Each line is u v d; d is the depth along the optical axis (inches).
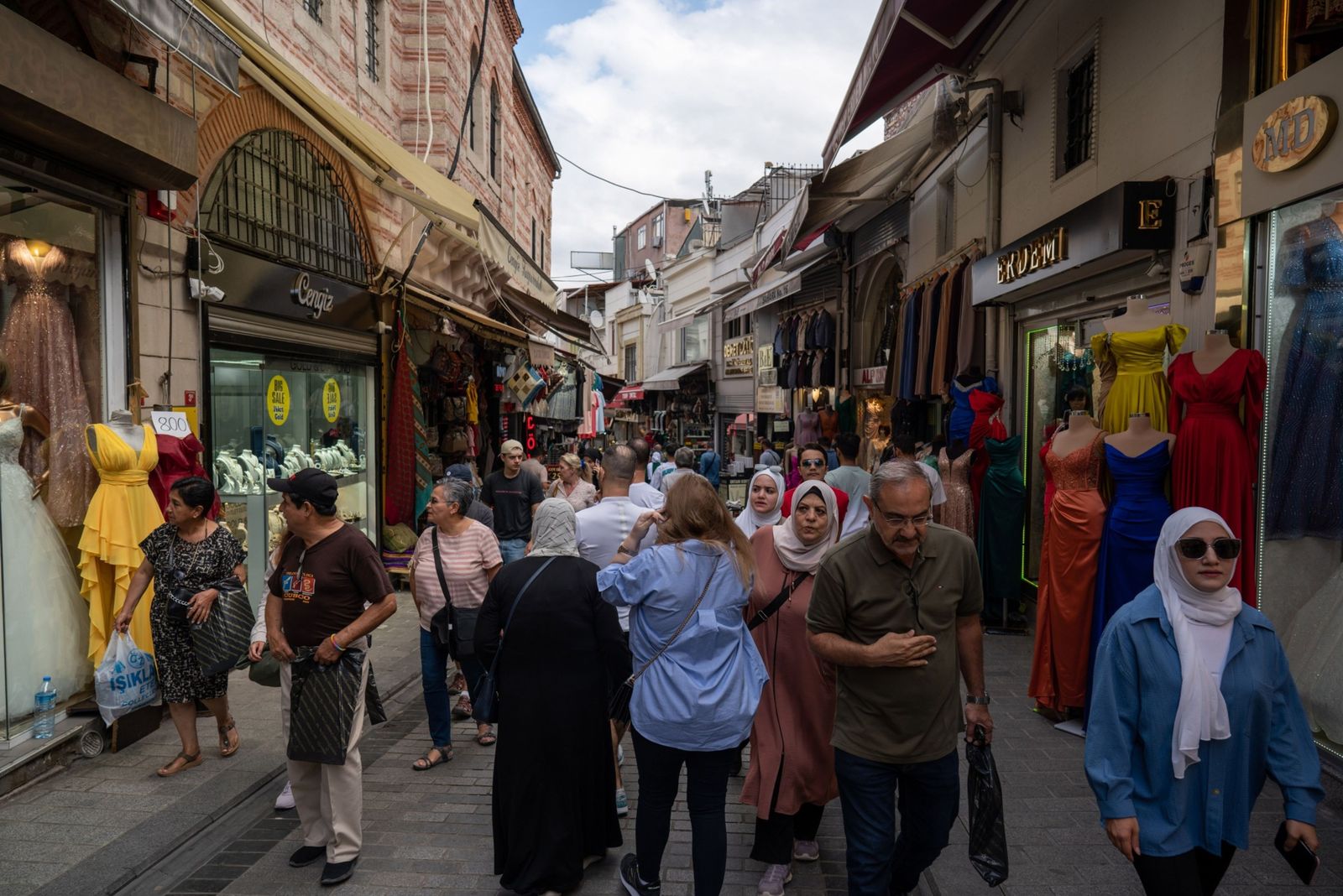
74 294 204.4
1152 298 246.4
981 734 120.2
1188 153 223.9
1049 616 215.0
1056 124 311.3
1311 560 176.4
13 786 175.5
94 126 180.5
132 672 194.4
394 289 394.0
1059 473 215.5
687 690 125.3
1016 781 181.0
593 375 954.7
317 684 143.6
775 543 150.1
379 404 395.2
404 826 165.2
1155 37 242.1
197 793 176.1
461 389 496.1
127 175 203.6
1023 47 343.9
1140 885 139.8
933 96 446.9
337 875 143.3
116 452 199.0
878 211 579.5
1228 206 200.7
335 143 273.4
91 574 201.0
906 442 296.0
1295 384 182.4
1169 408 201.3
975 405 313.7
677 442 1131.9
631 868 142.6
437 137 470.0
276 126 290.4
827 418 579.2
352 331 365.7
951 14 315.0
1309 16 186.4
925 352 420.8
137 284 217.6
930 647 112.9
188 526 190.4
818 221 533.0
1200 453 186.5
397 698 247.8
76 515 205.5
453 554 193.0
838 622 118.6
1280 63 191.6
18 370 191.6
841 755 118.6
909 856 123.0
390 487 396.8
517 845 136.6
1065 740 205.3
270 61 231.8
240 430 285.0
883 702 116.1
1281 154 179.2
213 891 141.5
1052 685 214.4
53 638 197.2
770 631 146.4
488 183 639.1
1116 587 201.2
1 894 135.9
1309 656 174.1
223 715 194.9
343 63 374.0
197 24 191.5
